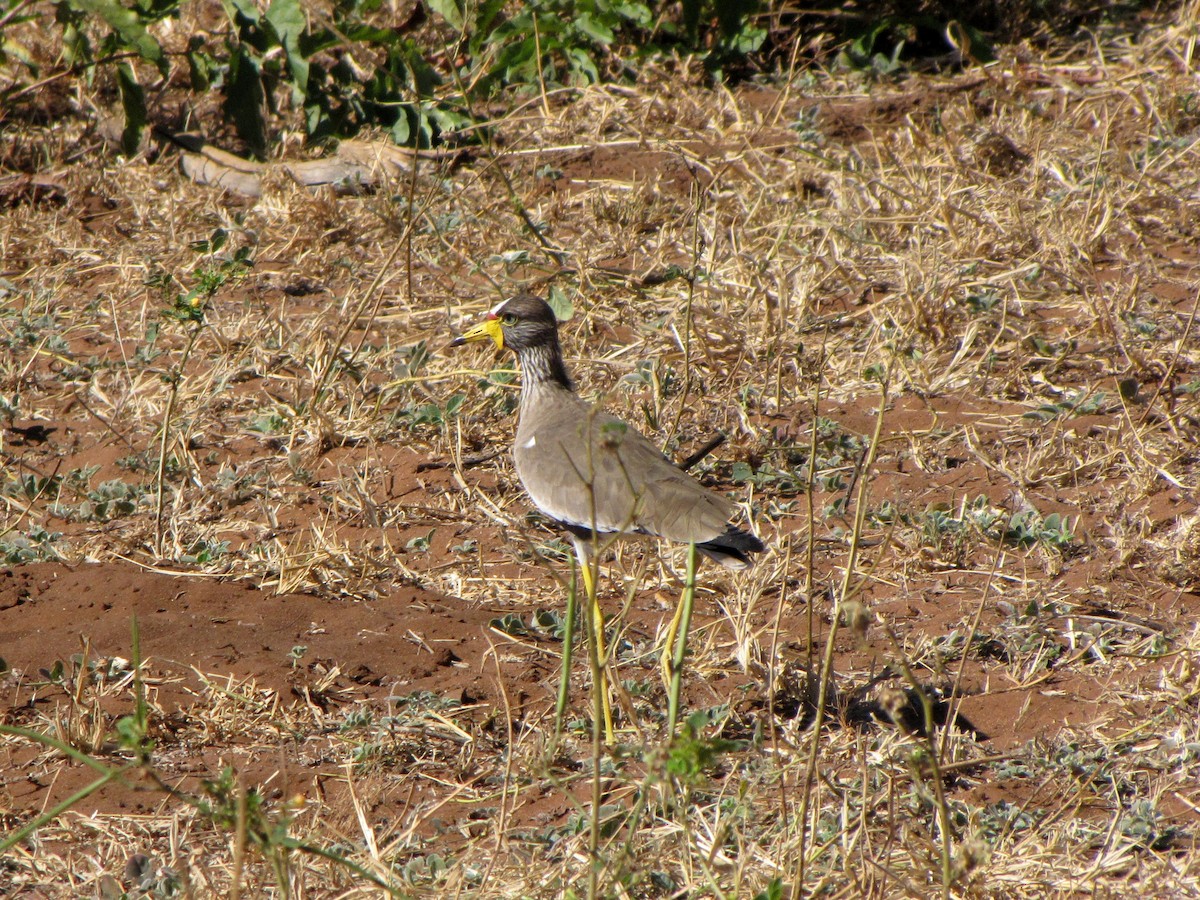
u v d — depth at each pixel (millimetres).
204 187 18172
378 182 18266
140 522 11430
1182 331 14492
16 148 18781
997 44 23031
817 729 6949
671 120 20047
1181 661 9227
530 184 18109
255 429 13039
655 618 10188
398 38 19594
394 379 13844
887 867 7043
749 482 11922
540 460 10195
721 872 7246
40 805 7973
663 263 16234
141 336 14891
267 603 10234
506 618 9977
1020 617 9875
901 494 11789
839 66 22391
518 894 7000
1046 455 12078
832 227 16312
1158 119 19281
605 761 8375
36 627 9812
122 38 18812
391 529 11500
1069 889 7105
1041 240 16266
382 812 7973
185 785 8195
